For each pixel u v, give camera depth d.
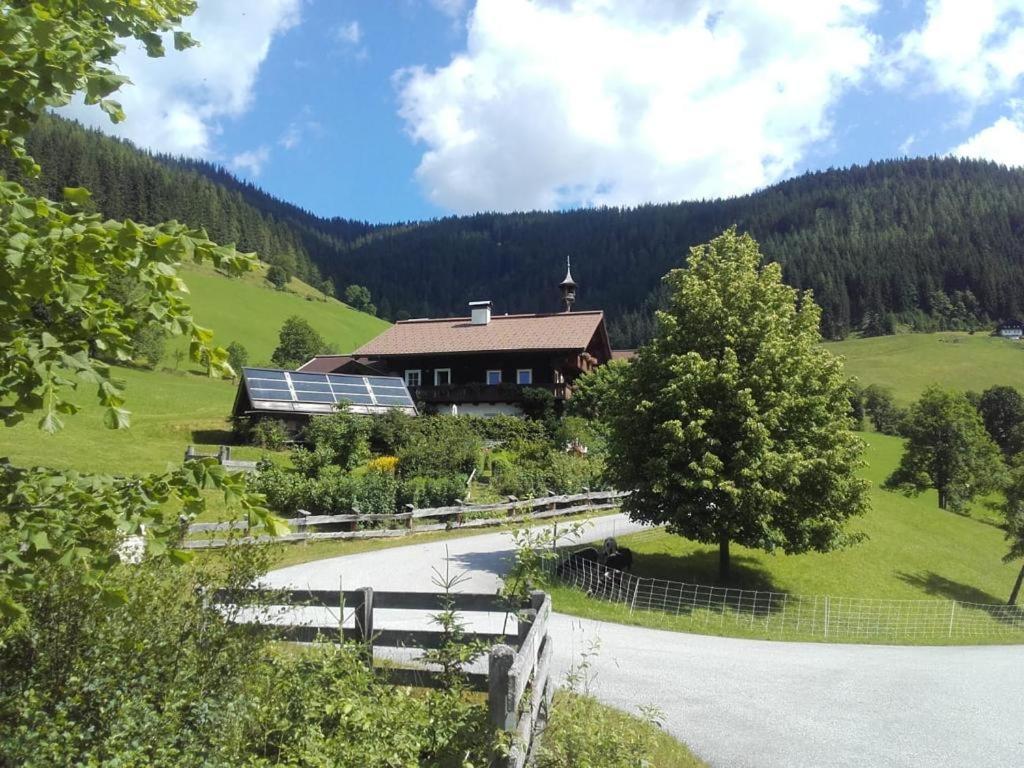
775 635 18.00
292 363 81.88
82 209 3.86
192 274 116.19
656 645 14.74
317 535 21.30
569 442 37.34
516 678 4.80
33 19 3.31
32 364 3.39
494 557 20.55
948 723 10.64
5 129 3.74
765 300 22.92
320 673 6.43
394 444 31.73
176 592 5.78
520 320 50.62
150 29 4.19
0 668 4.71
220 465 3.92
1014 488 35.03
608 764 5.93
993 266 166.50
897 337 156.00
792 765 8.61
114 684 4.80
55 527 3.52
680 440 20.80
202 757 4.75
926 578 28.91
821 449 21.84
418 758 5.58
